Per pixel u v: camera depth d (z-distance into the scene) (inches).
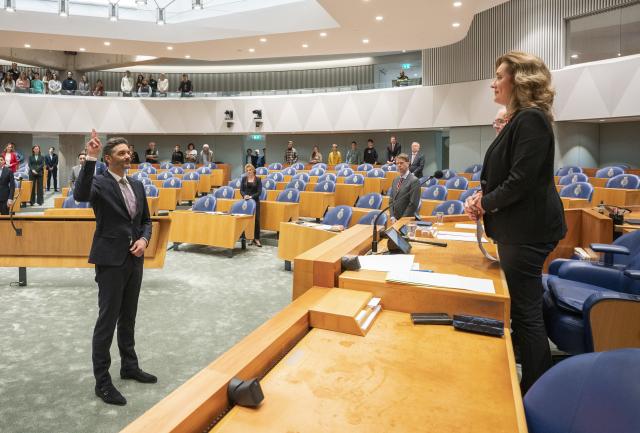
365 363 51.1
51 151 578.2
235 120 636.1
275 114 625.6
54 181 579.8
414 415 41.3
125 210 99.8
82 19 406.3
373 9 323.9
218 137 695.7
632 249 114.2
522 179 67.6
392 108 566.3
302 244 199.2
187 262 233.0
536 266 71.1
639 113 393.1
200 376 42.3
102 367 99.4
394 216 179.3
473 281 68.5
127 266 101.5
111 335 100.3
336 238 94.7
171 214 262.1
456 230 123.4
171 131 636.7
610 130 468.8
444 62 526.9
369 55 699.4
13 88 589.0
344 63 713.6
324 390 45.3
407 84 572.7
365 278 70.2
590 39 429.1
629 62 395.5
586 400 37.8
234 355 46.7
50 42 428.8
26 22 394.9
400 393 45.0
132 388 105.6
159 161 697.6
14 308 163.9
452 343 56.6
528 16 461.7
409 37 394.9
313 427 39.1
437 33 382.6
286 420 40.0
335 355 53.1
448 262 82.7
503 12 479.2
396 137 633.0
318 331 59.8
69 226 189.0
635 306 82.0
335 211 210.1
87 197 95.2
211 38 409.4
